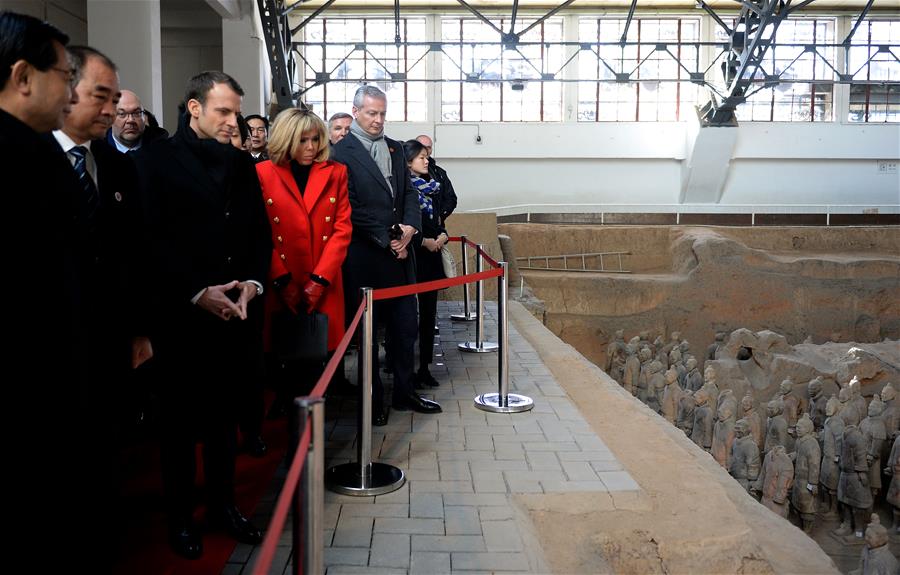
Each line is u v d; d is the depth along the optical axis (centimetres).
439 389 624
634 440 551
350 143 496
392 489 406
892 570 736
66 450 211
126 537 338
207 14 1555
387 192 497
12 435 200
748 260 2077
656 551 376
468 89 2427
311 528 227
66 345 212
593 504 400
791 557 445
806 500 1080
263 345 385
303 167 421
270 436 489
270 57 1658
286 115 405
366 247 500
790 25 2439
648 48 2425
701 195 2411
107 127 252
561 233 2244
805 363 1545
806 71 2445
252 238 346
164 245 312
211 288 314
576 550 367
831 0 2352
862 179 2431
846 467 1074
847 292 2083
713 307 2061
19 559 201
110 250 261
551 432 509
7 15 203
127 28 925
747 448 1074
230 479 340
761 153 2384
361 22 2392
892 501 1077
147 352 298
